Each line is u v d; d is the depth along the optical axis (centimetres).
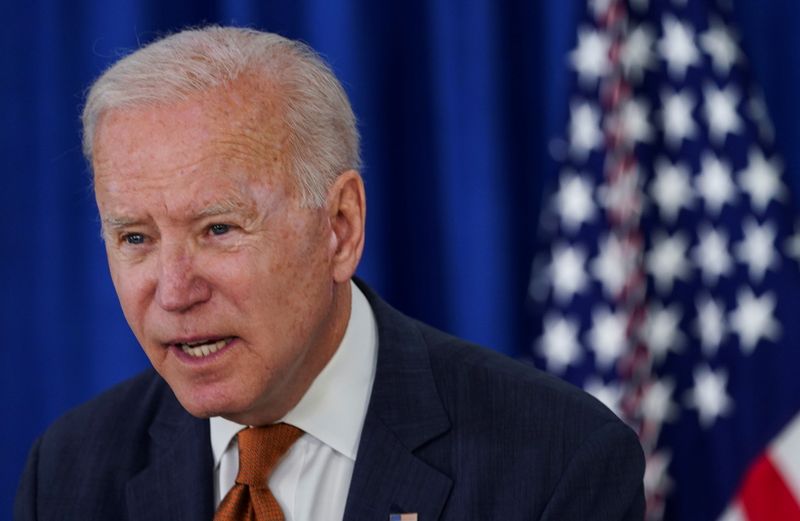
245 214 319
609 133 636
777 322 608
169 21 679
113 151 319
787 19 677
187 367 334
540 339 636
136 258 329
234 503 366
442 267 674
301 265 333
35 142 684
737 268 615
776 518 601
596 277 635
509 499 365
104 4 679
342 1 671
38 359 686
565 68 671
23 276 686
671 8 639
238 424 375
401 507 363
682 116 629
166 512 379
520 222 675
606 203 636
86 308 687
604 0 643
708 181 625
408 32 677
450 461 373
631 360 625
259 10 675
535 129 677
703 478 612
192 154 313
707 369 615
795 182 677
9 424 687
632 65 638
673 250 625
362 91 672
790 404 604
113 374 686
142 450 399
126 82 321
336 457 375
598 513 366
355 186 355
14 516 408
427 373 390
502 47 671
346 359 377
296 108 332
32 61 683
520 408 382
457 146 672
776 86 679
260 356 332
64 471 402
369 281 672
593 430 375
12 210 684
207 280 321
